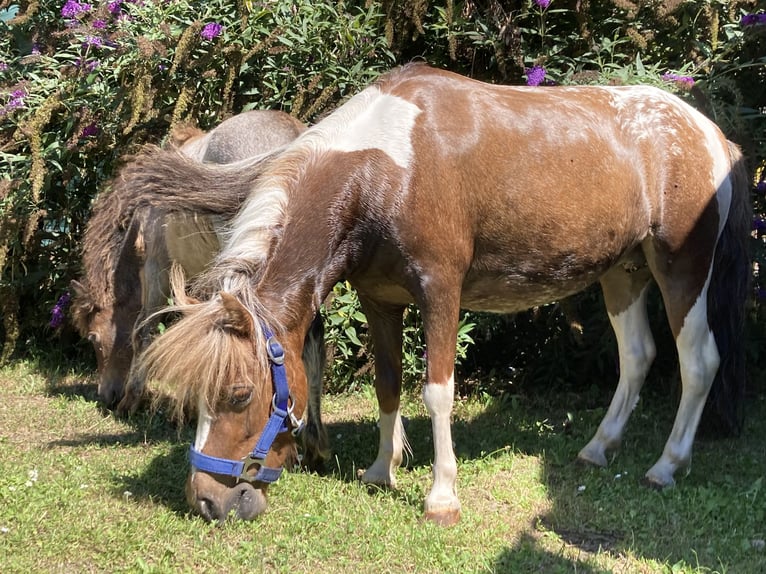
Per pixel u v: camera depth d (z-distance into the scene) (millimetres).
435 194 3389
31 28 6758
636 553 3275
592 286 5445
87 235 5188
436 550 3238
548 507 3736
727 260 4164
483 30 5484
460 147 3471
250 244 3271
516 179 3578
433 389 3479
